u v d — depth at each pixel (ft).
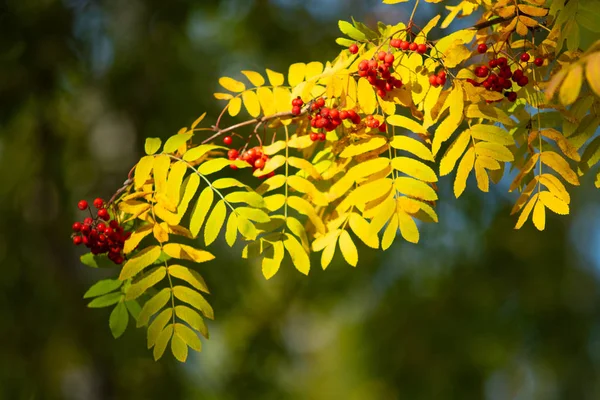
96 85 27.78
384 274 28.25
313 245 9.24
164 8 27.40
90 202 27.86
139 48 27.81
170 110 27.37
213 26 30.83
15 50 25.17
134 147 27.81
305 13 30.19
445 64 8.82
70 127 29.09
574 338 28.73
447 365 26.27
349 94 9.04
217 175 22.36
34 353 26.71
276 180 9.51
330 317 34.78
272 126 10.14
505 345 27.45
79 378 28.66
